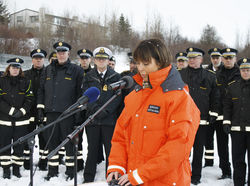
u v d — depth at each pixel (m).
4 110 4.80
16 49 28.98
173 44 31.92
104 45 36.22
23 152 5.17
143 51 1.89
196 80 4.84
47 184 4.55
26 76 5.49
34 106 5.59
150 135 1.85
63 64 5.00
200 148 4.66
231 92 4.45
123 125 2.07
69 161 4.84
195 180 4.61
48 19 44.78
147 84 1.96
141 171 1.74
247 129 4.15
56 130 4.81
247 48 33.78
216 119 5.08
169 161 1.71
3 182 4.60
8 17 43.56
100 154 5.87
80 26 39.69
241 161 4.23
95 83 4.56
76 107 2.38
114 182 1.82
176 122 1.77
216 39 37.97
